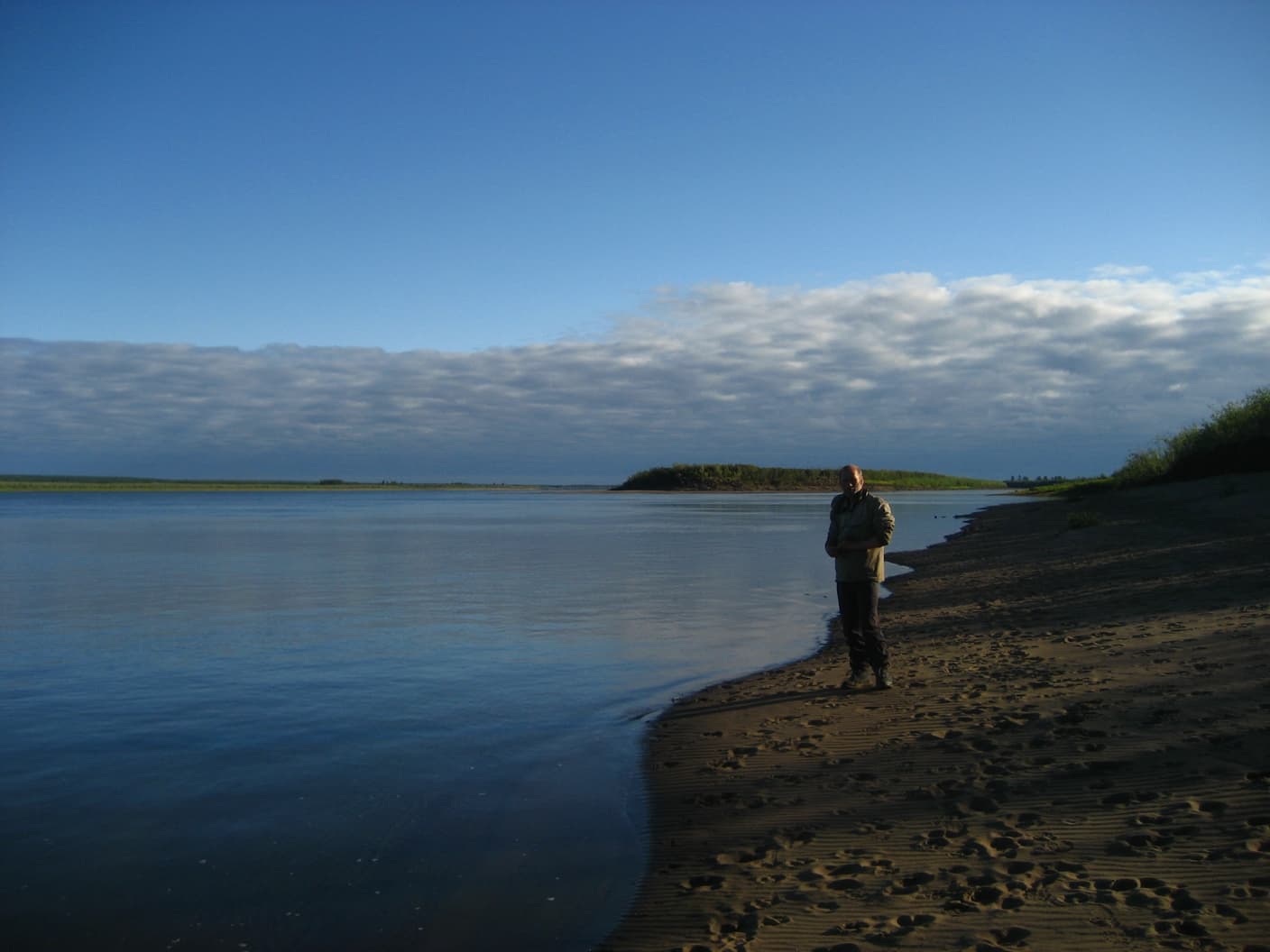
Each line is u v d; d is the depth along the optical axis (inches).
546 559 1179.3
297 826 249.4
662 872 212.7
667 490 7440.9
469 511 3257.9
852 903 181.5
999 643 452.4
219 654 515.5
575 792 274.7
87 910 199.6
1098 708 299.6
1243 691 292.8
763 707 367.2
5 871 220.1
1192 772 227.8
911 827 219.0
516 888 207.6
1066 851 193.5
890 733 305.4
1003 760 259.0
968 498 4010.8
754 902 189.3
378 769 300.8
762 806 248.4
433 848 232.2
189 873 218.8
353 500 5113.2
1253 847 182.2
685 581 906.7
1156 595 532.4
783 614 667.4
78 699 404.8
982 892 179.0
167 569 1045.2
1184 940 152.2
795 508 3358.8
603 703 394.0
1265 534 800.9
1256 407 1696.6
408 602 739.4
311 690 422.9
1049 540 1044.5
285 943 184.7
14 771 299.7
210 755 317.1
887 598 700.0
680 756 305.7
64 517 2716.5
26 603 738.2
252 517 2751.0
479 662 490.0
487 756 314.0
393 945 182.9
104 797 273.6
